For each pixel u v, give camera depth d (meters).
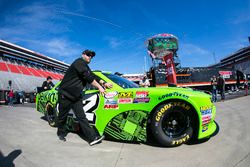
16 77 37.06
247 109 6.27
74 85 3.48
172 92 3.21
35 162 2.71
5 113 7.05
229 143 3.28
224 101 9.22
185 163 2.64
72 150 3.19
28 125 4.86
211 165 2.55
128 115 3.42
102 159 2.85
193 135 3.35
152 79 18.00
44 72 50.38
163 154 2.98
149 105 3.28
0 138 3.63
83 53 3.65
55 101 4.63
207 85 18.64
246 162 2.57
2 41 41.19
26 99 24.64
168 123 3.32
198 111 3.20
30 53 48.66
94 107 3.69
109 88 3.65
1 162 2.65
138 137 3.35
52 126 4.85
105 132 3.57
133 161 2.77
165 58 10.66
